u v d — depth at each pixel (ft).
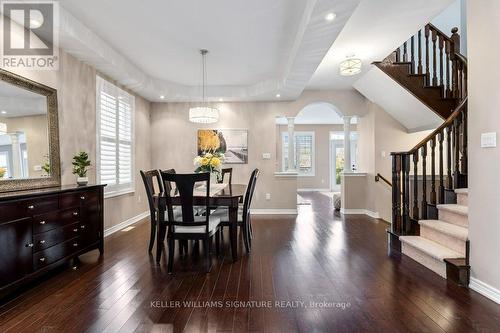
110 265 10.34
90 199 10.94
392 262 10.54
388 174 19.34
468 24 8.34
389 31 11.88
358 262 10.57
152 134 21.01
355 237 14.25
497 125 7.41
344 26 10.68
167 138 20.99
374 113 19.39
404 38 12.53
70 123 12.09
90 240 10.91
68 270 9.84
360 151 21.79
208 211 9.80
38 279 9.06
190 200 9.71
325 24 9.75
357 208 20.93
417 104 16.30
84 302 7.54
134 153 18.12
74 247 10.00
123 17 10.53
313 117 33.47
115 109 15.87
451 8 17.25
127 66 14.76
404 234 11.71
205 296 7.88
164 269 9.94
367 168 20.63
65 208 9.59
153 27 11.32
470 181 8.31
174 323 6.54
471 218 8.29
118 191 15.98
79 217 10.29
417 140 19.27
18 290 8.25
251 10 10.09
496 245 7.45
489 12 7.61
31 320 6.67
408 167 11.68
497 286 7.44
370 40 12.73
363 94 19.74
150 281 8.91
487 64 7.68
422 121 17.54
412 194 15.06
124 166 16.90
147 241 13.56
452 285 8.47
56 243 9.14
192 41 12.64
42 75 10.55
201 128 21.07
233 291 8.18
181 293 8.06
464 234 9.05
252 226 16.81
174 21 10.85
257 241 13.57
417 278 9.03
